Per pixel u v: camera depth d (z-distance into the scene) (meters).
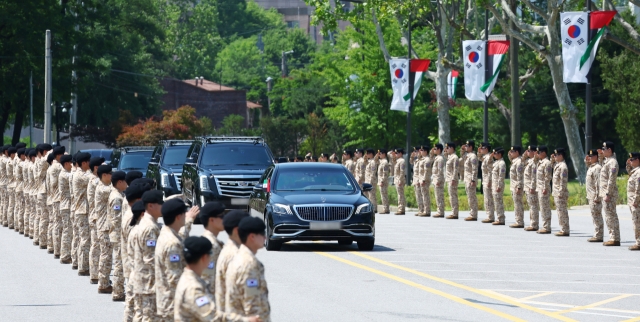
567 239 59.12
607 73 149.50
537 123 176.62
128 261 30.16
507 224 71.00
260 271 19.95
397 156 85.12
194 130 177.62
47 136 124.88
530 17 124.81
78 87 174.75
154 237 26.59
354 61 158.12
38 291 39.06
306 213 50.84
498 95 160.88
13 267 46.84
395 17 120.81
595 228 57.31
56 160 50.62
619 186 96.06
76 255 46.12
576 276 42.34
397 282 40.19
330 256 49.41
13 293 38.53
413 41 159.00
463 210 91.12
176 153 83.00
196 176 71.75
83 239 43.50
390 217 79.69
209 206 23.17
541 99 174.75
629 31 94.88
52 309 34.69
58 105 181.75
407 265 45.88
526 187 65.00
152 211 26.97
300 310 33.31
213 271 23.02
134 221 28.88
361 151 92.69
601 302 35.31
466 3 117.50
